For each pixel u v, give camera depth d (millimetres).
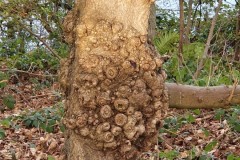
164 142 4316
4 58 8906
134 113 1815
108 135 1798
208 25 10156
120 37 1823
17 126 5520
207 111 5211
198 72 5074
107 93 1800
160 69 1914
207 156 3883
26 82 8977
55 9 10055
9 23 9375
